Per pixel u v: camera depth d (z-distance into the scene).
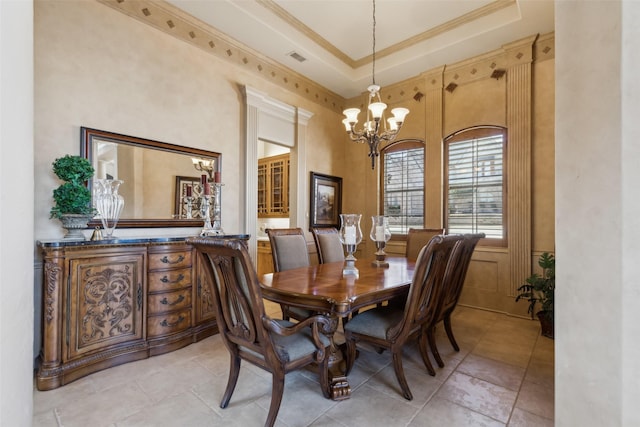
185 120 3.18
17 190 0.52
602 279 0.49
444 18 3.54
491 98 3.86
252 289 1.47
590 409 0.51
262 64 3.98
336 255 3.30
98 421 1.68
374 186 5.05
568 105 0.56
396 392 1.98
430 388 2.03
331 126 5.14
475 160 4.02
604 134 0.49
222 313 1.77
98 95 2.59
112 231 2.52
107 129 2.63
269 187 5.80
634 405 0.45
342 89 5.06
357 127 5.29
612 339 0.48
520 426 1.65
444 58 4.04
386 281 2.12
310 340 1.76
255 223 3.79
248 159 3.72
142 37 2.87
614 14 0.48
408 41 4.02
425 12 3.42
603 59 0.50
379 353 2.56
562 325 0.56
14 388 0.50
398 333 1.90
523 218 3.60
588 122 0.52
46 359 2.00
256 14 3.26
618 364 0.47
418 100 4.51
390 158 4.90
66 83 2.42
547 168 3.50
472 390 2.00
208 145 3.37
